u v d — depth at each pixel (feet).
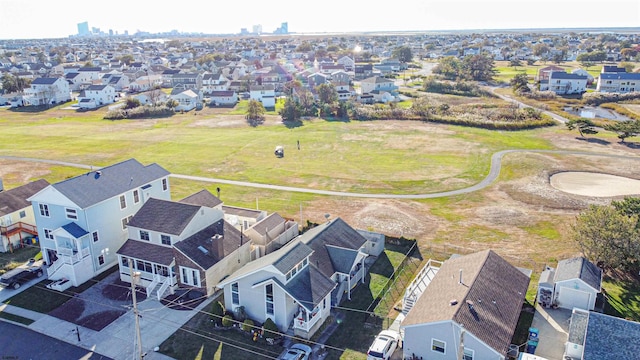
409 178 241.96
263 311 118.11
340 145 311.68
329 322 119.75
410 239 166.09
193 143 324.39
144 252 138.31
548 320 117.29
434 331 97.66
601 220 138.21
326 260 133.08
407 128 357.20
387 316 122.01
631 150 285.84
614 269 140.67
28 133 364.38
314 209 201.57
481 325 96.37
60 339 113.60
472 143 307.78
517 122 354.95
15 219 169.68
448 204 206.08
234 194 221.87
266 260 120.47
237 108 461.78
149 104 460.14
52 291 136.26
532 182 231.09
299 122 387.96
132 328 118.01
